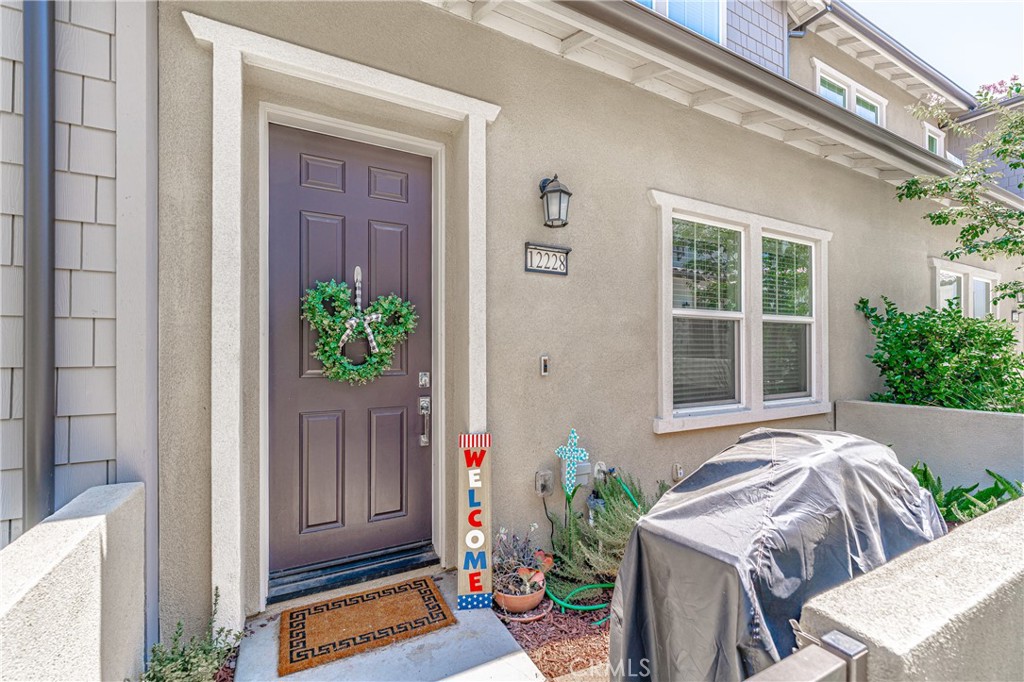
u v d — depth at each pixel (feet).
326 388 8.70
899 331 16.15
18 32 5.68
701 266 12.97
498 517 9.52
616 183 11.12
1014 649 3.47
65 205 5.89
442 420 9.52
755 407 13.53
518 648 7.09
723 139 13.07
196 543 6.92
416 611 7.91
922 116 18.56
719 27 15.39
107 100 6.11
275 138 8.30
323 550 8.64
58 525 4.50
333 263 8.75
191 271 6.95
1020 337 24.56
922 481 12.95
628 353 11.30
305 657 6.73
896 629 2.73
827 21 17.85
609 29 8.95
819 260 15.61
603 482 10.57
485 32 9.34
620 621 4.77
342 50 7.88
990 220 16.90
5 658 3.08
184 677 5.83
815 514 4.82
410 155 9.59
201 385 6.99
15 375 5.66
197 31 6.82
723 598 4.00
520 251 9.82
